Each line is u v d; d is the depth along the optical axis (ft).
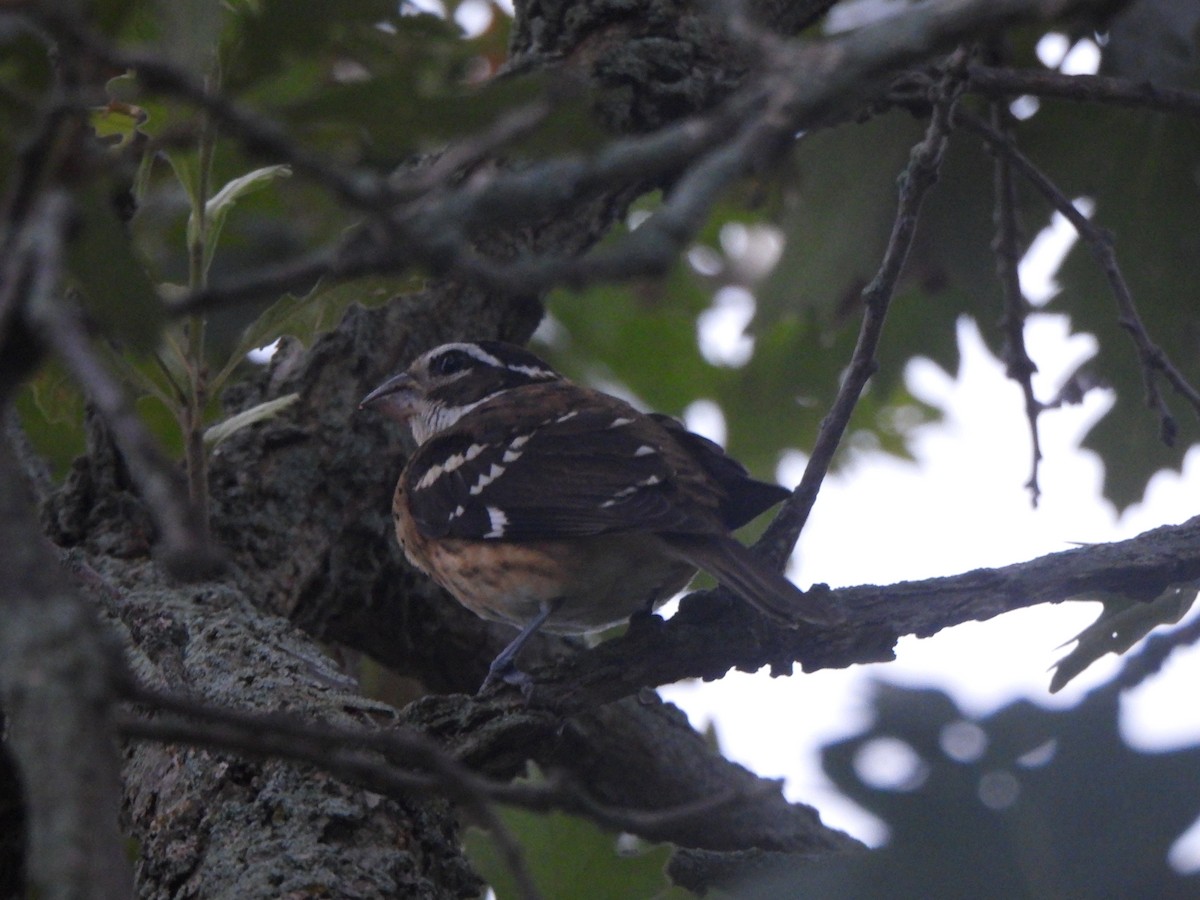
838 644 24.25
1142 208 38.29
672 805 34.19
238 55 15.89
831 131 40.50
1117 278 28.55
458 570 30.50
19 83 15.01
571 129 13.50
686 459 29.17
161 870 21.04
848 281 40.98
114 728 12.01
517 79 14.02
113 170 12.76
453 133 14.33
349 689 23.85
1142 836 16.66
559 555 29.45
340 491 30.86
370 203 11.29
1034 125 38.40
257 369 37.04
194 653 24.13
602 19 31.73
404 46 21.59
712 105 31.37
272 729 12.56
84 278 12.69
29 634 10.45
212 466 30.14
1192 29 35.88
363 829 20.76
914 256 40.40
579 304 51.21
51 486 29.84
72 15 11.05
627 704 34.09
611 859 28.32
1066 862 16.66
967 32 13.19
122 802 23.45
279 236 40.65
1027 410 31.27
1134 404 39.17
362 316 32.35
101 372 9.88
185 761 22.31
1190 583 24.84
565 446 29.71
